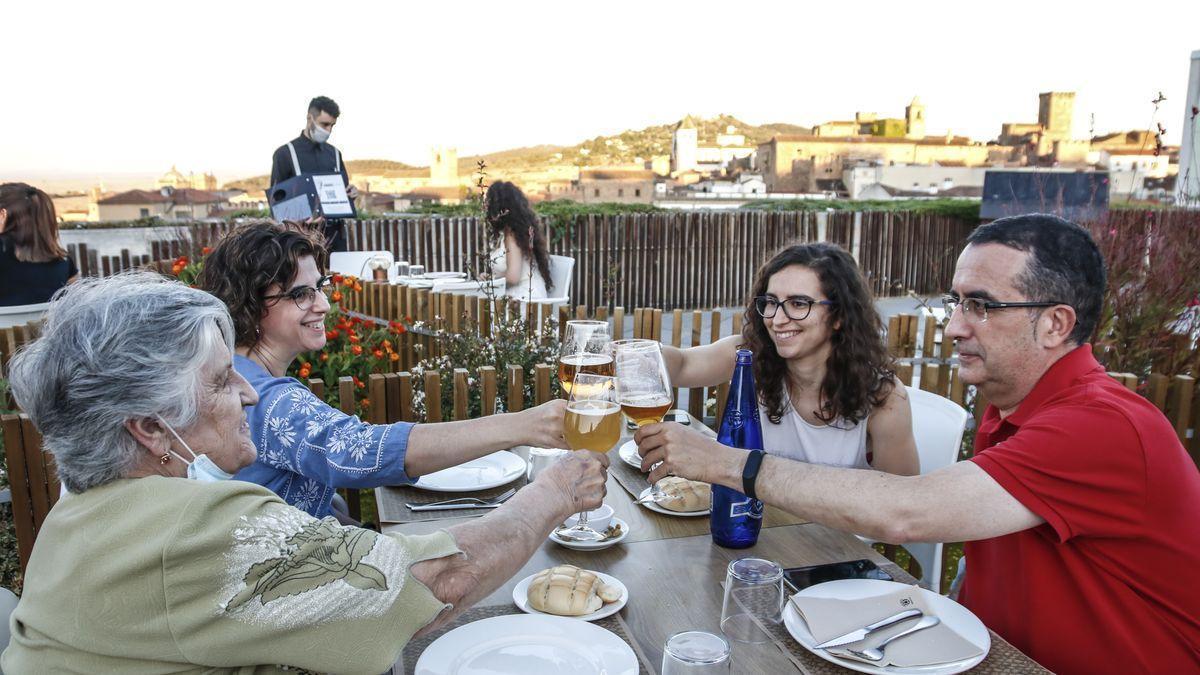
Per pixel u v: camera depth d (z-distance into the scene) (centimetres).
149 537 105
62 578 107
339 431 183
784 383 251
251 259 193
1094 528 159
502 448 186
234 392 126
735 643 144
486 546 129
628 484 229
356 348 417
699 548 188
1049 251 171
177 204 1366
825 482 165
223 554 106
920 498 158
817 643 142
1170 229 533
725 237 1259
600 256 1172
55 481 315
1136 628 163
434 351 495
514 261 646
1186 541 160
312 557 111
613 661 134
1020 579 173
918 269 1412
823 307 233
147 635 104
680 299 1242
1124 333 475
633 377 178
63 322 112
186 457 119
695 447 175
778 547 190
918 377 445
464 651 137
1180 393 364
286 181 655
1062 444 158
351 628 111
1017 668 139
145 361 112
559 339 441
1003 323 175
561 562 179
